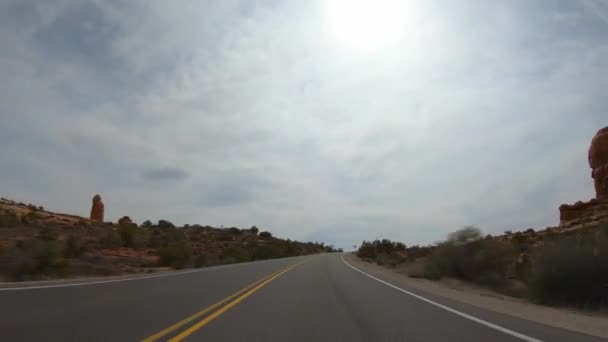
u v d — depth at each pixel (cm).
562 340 986
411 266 4319
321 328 1098
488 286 2917
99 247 6069
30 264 2783
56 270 2981
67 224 7781
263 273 3081
